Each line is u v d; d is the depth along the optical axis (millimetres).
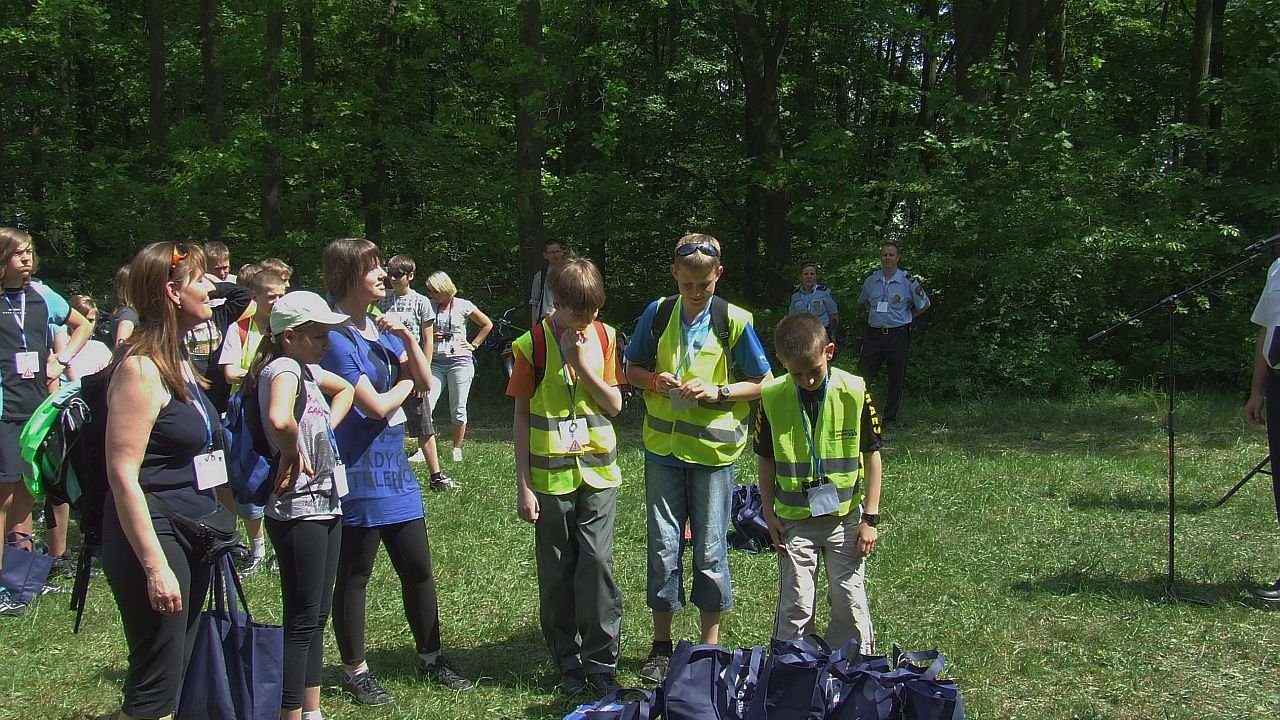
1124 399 12289
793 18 14070
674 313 4207
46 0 16266
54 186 17219
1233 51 15781
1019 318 12883
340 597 4051
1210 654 4434
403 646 4738
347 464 3984
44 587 5516
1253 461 8633
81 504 3170
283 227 14898
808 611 3871
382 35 15992
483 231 15078
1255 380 5414
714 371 4145
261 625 3307
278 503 3527
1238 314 12945
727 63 16312
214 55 15383
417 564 4160
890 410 11102
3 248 5633
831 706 3330
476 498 7508
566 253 10609
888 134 16000
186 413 3105
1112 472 8188
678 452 4160
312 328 3496
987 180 12961
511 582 5641
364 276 3998
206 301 3172
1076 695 4070
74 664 4547
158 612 3033
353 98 15117
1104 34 18984
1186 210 13383
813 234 15586
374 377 3988
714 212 17766
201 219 16125
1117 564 5699
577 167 16031
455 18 15461
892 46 18375
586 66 13445
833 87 18328
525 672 4430
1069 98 13211
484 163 15875
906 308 10898
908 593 5316
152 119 16297
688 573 5609
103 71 20406
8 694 4223
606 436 4156
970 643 4621
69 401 3078
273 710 3291
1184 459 8812
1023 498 7332
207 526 3158
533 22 13227
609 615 4121
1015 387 12594
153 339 3029
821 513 3846
